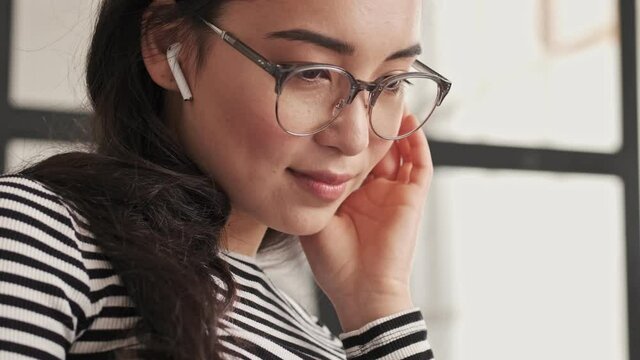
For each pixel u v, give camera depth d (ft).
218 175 3.35
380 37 3.18
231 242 3.63
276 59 3.15
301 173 3.30
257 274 3.70
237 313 3.43
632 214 8.57
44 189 2.89
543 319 8.25
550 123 8.38
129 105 3.44
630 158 8.59
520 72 8.28
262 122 3.18
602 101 8.57
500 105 8.21
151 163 3.25
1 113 6.64
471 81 8.13
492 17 8.21
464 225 8.01
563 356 8.33
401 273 3.99
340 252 4.03
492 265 8.09
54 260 2.74
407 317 3.81
